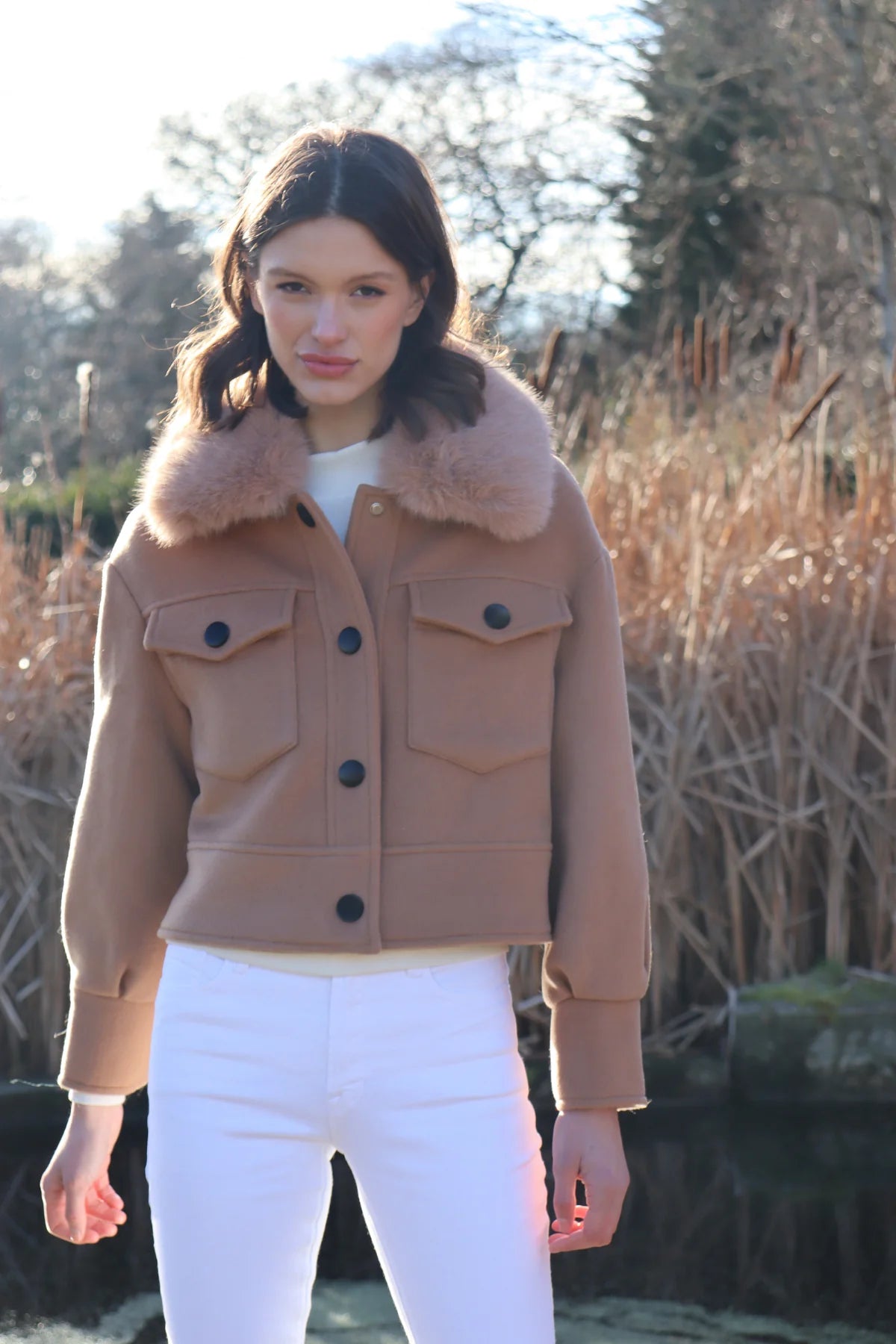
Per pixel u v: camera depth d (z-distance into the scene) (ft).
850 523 11.05
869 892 10.68
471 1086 3.54
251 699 3.71
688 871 10.55
